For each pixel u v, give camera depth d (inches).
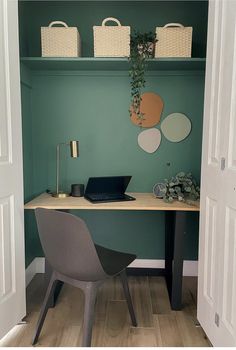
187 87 106.6
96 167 110.4
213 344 68.4
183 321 83.9
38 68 104.0
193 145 108.8
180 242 87.0
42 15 105.1
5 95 71.8
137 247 113.3
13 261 76.4
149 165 109.8
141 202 91.2
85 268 63.3
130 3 104.4
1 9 69.3
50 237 66.3
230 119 60.7
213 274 69.2
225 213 62.7
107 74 106.5
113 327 80.7
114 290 101.3
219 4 67.4
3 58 70.5
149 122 107.7
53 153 110.0
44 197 99.0
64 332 78.4
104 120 108.6
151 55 92.8
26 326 80.7
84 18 105.2
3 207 71.7
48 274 88.7
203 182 76.0
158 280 109.0
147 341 75.1
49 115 108.7
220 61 66.4
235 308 57.9
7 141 73.0
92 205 87.1
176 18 104.5
